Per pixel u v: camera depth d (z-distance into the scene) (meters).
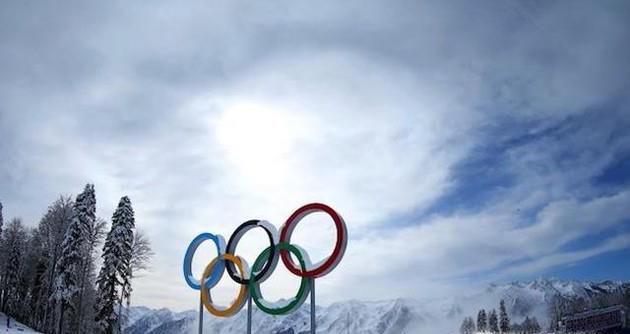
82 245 40.69
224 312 21.19
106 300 37.44
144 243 42.59
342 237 18.72
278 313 19.25
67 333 47.06
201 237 23.33
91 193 42.03
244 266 21.20
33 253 55.41
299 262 19.31
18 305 59.16
